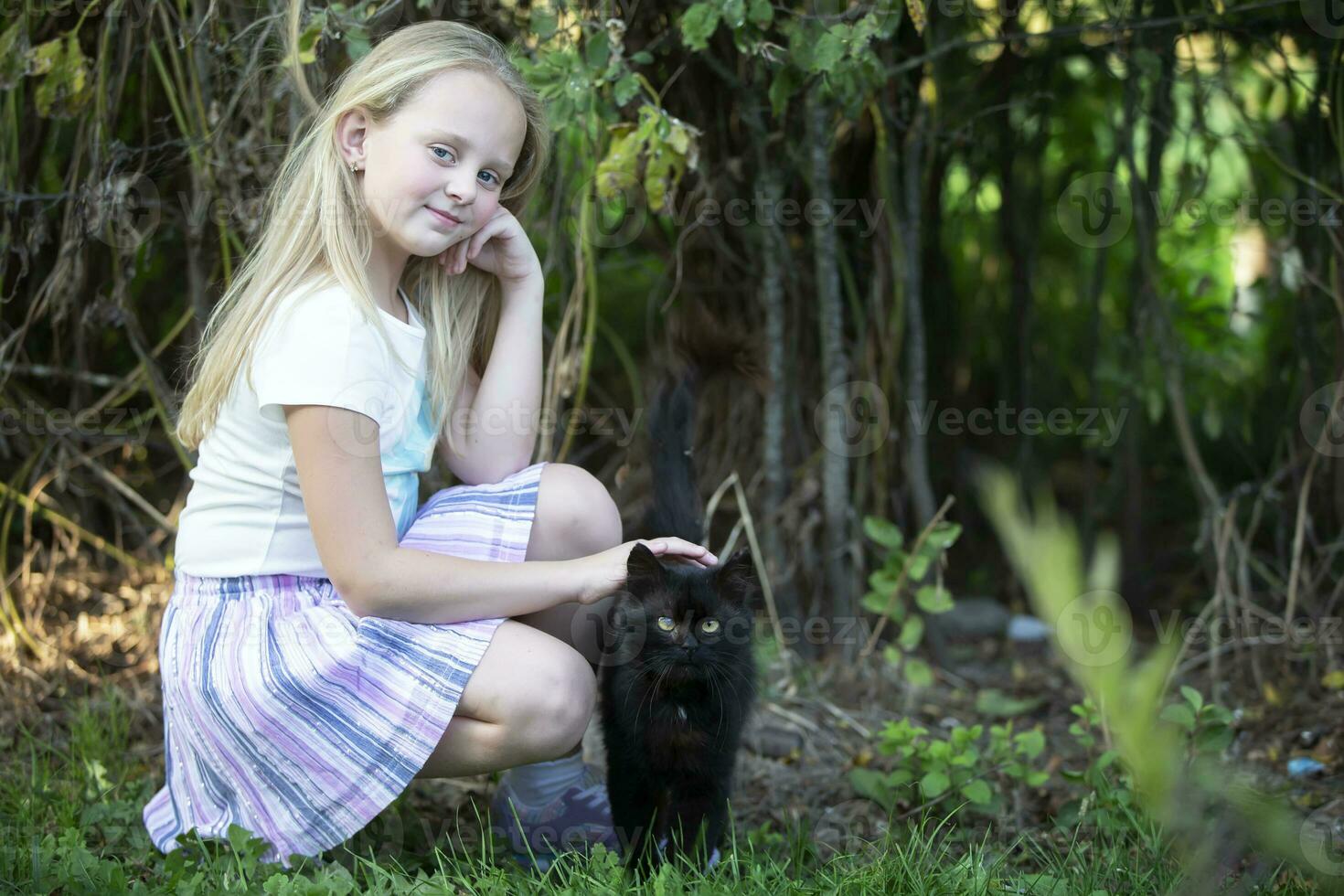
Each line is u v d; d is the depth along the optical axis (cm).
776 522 361
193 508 210
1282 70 370
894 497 379
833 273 339
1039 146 425
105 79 288
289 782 201
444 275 227
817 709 333
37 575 361
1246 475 436
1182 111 417
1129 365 420
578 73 255
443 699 197
